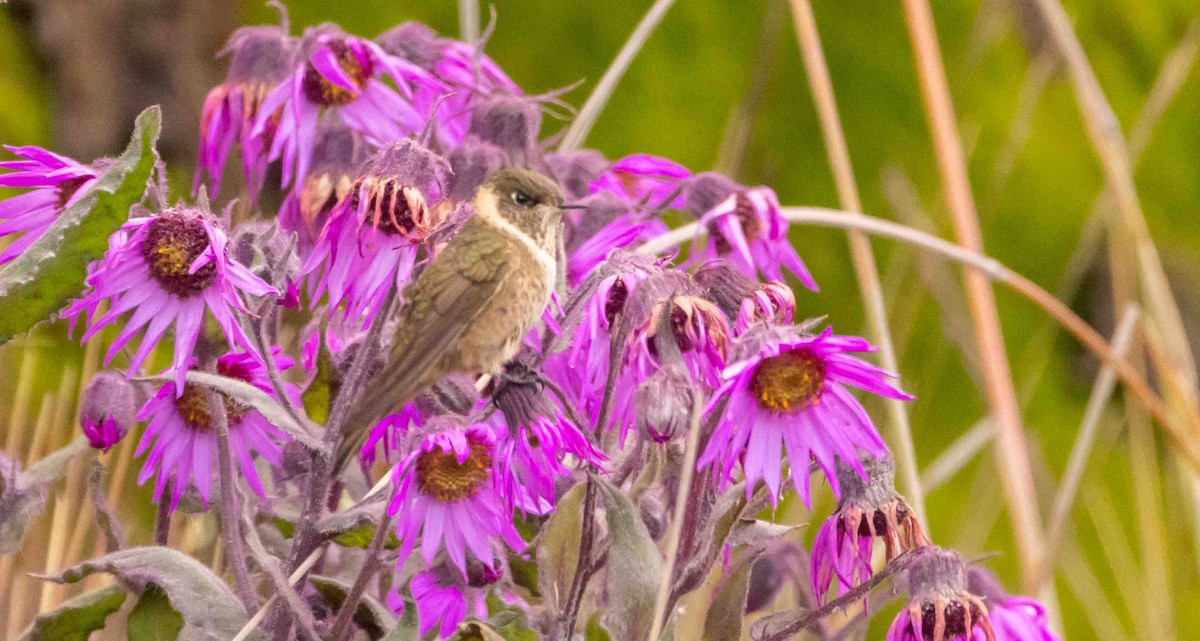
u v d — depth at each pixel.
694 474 3.83
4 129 6.46
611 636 3.81
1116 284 4.55
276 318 3.93
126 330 3.83
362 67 3.94
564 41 7.20
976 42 5.52
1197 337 7.37
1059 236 7.49
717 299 3.85
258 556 3.84
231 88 3.94
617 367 3.83
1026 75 7.57
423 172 3.84
